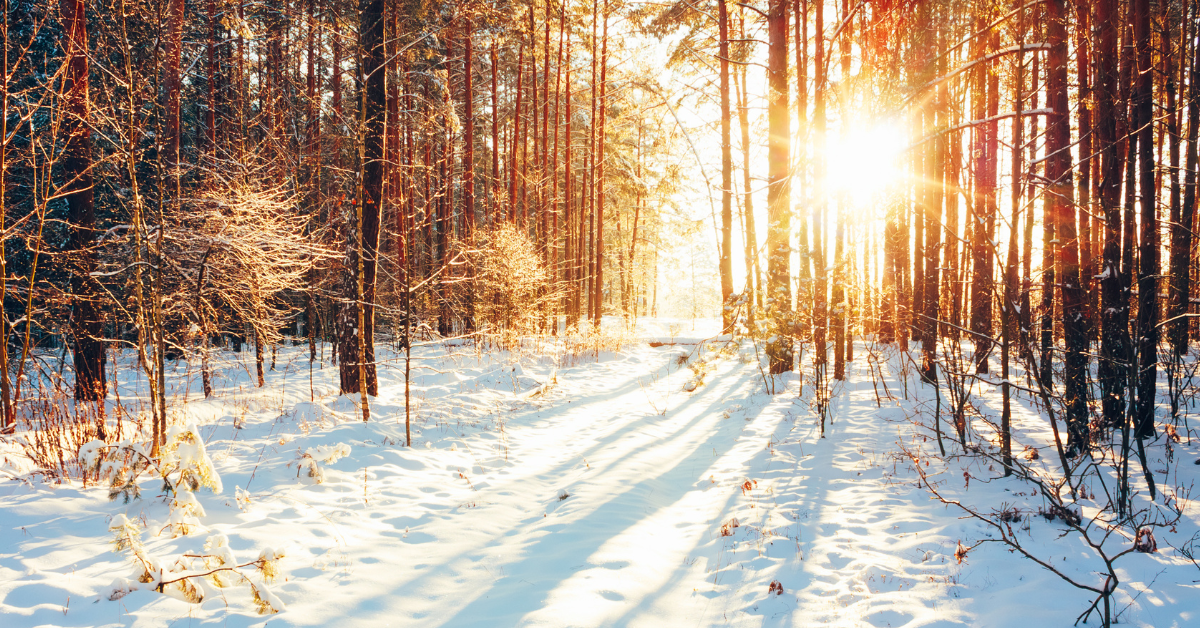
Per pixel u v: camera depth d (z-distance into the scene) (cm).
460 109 2280
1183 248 785
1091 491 571
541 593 424
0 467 600
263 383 1219
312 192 1321
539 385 1393
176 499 503
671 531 564
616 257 3850
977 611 382
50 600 376
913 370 1270
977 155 1223
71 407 834
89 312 888
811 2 1435
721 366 1648
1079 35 721
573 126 3139
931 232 1152
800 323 924
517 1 1981
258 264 823
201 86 1543
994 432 809
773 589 428
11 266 993
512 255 1780
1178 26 939
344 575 447
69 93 712
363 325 926
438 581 448
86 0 770
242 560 450
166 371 1313
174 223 821
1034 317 852
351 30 1102
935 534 503
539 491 684
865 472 694
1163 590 390
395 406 1068
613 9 2261
